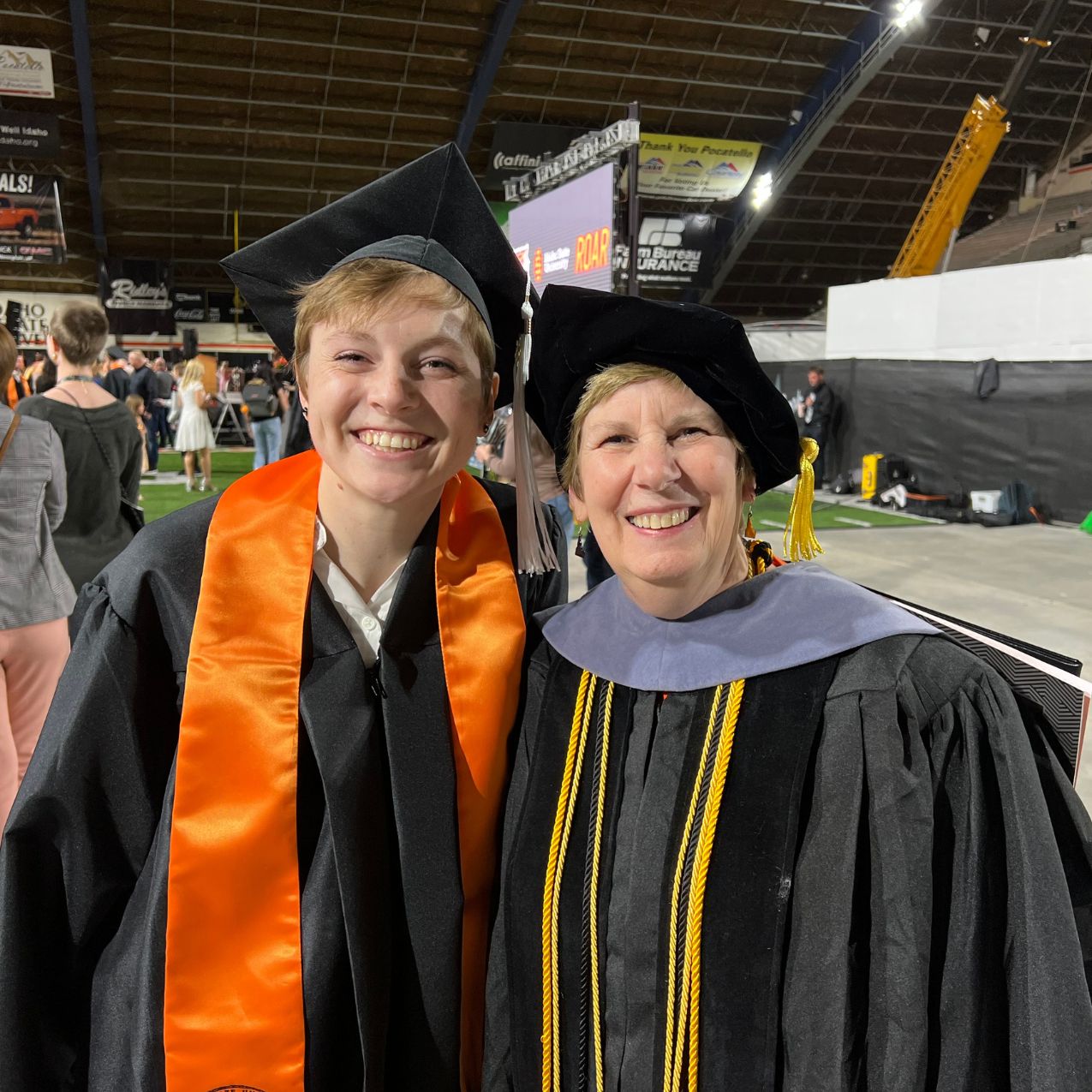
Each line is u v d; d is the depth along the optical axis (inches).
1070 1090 34.7
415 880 45.0
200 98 780.0
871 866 37.1
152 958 44.0
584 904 41.6
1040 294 430.3
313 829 44.8
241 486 48.8
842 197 1021.2
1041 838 36.3
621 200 262.4
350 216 48.2
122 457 122.5
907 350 493.7
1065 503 342.3
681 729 41.4
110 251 959.6
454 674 47.0
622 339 40.1
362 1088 45.3
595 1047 40.9
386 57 764.6
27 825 44.2
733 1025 37.7
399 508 45.3
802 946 37.0
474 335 44.9
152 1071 44.2
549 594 56.2
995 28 852.6
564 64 805.2
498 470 99.6
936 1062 36.6
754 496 46.7
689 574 41.3
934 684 38.4
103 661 44.6
